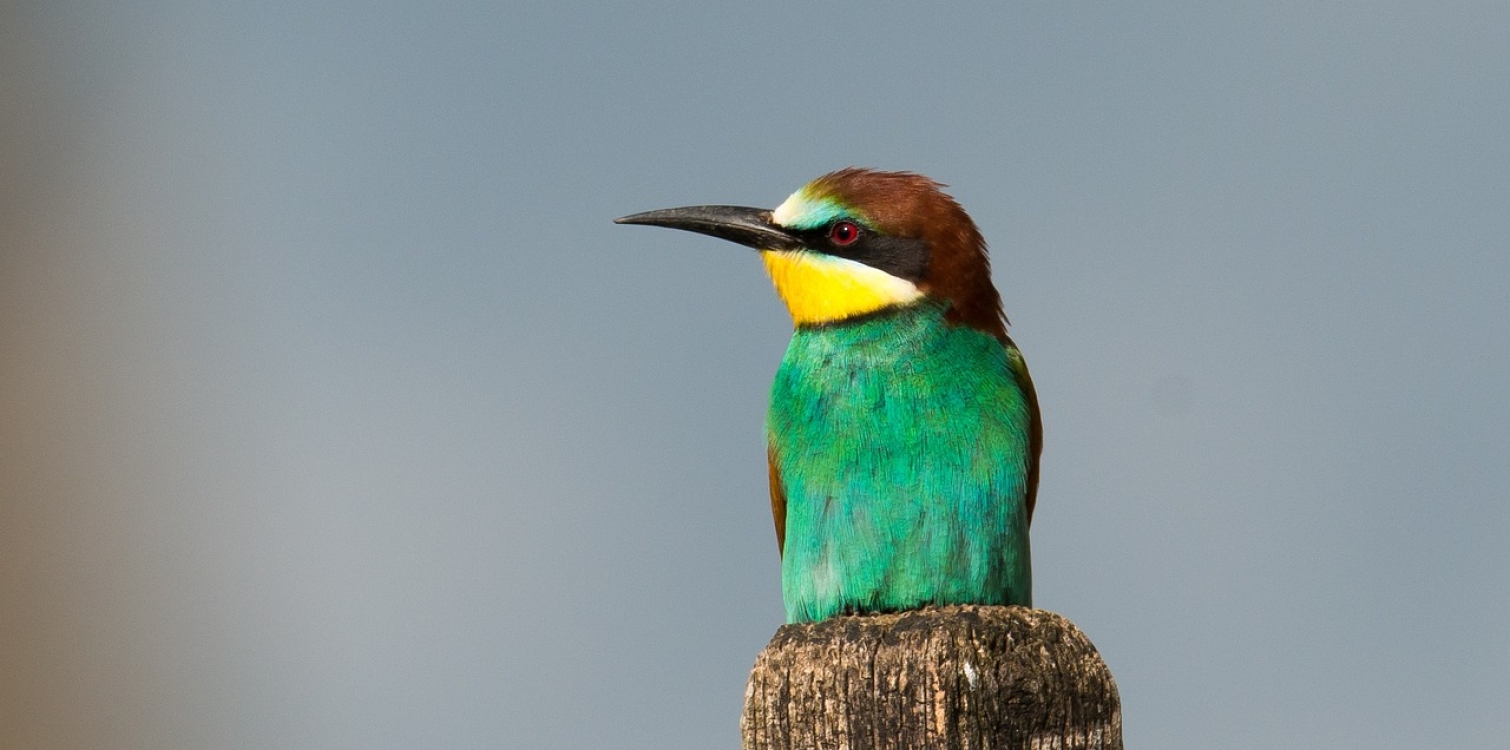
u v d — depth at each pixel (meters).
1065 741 6.92
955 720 6.84
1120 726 7.13
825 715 6.99
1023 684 6.90
